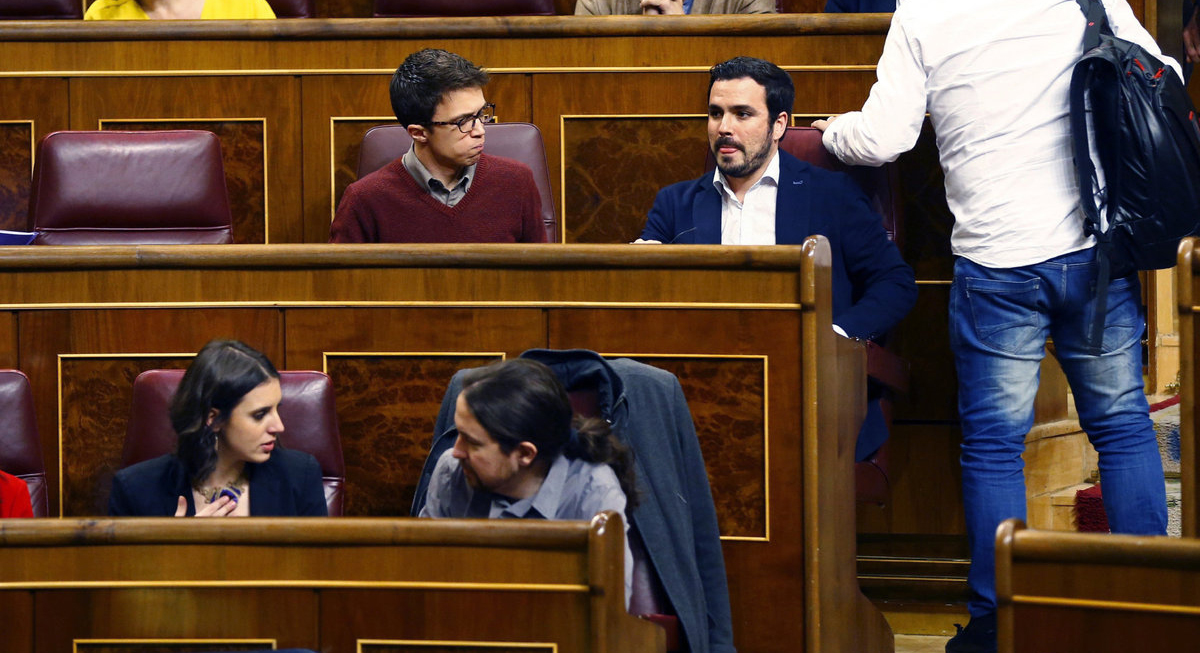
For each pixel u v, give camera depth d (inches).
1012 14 331.9
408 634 218.4
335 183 423.8
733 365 288.5
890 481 409.4
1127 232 318.0
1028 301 328.5
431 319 302.8
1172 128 313.6
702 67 409.7
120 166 370.6
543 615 213.5
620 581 212.7
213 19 430.0
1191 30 498.9
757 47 408.5
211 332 310.8
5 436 297.4
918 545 408.5
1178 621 198.2
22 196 431.5
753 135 350.3
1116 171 317.7
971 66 333.1
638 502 251.1
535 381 238.7
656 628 228.5
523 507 243.8
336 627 220.1
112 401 314.2
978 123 332.2
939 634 394.3
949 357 403.2
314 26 421.7
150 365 312.7
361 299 305.4
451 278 301.9
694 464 265.3
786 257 283.9
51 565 223.9
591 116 415.2
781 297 285.6
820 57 406.0
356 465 306.7
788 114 358.9
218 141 378.3
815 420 283.6
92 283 312.8
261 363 275.1
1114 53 317.7
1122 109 315.3
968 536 369.1
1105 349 328.8
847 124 358.3
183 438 271.7
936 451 406.3
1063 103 328.2
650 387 263.4
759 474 287.4
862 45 404.2
